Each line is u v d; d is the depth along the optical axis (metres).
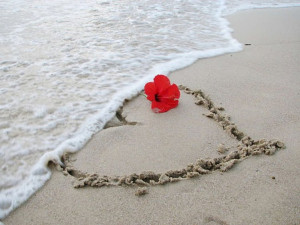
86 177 0.65
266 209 0.57
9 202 0.59
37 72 1.04
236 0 2.05
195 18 1.64
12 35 1.33
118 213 0.58
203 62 1.16
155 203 0.59
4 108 0.85
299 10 1.85
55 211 0.58
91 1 1.87
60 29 1.41
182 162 0.69
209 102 0.90
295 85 0.99
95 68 1.08
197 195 0.61
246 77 1.04
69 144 0.74
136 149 0.73
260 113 0.85
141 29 1.45
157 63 1.13
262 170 0.66
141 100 0.93
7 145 0.73
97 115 0.84
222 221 0.55
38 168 0.67
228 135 0.77
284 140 0.74
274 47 1.29
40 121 0.81
